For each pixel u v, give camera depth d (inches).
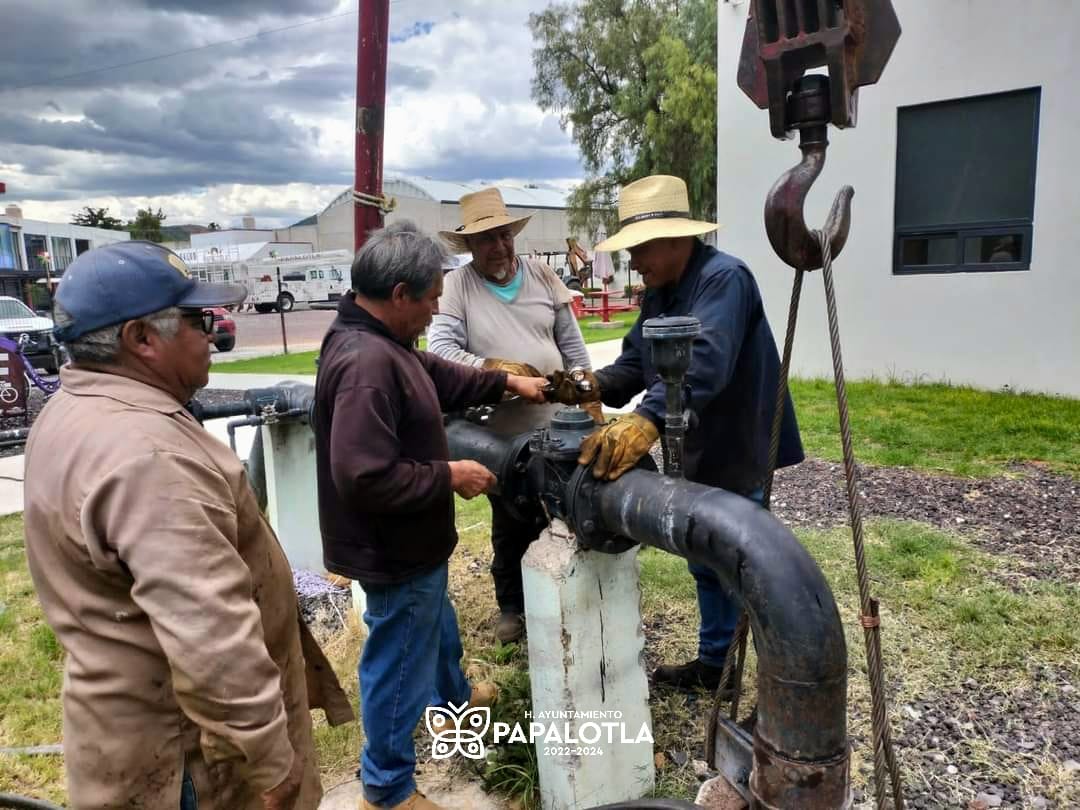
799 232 59.2
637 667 88.8
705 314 85.7
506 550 130.1
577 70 974.4
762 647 58.6
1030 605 132.0
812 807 57.1
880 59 55.7
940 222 310.0
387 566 80.8
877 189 319.3
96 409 53.4
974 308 304.5
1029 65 279.6
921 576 146.6
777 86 58.2
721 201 358.6
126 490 50.1
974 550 157.4
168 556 49.9
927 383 320.2
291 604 66.8
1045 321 290.0
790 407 103.1
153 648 54.0
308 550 159.2
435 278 81.0
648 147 926.4
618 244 88.5
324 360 80.7
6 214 1235.9
